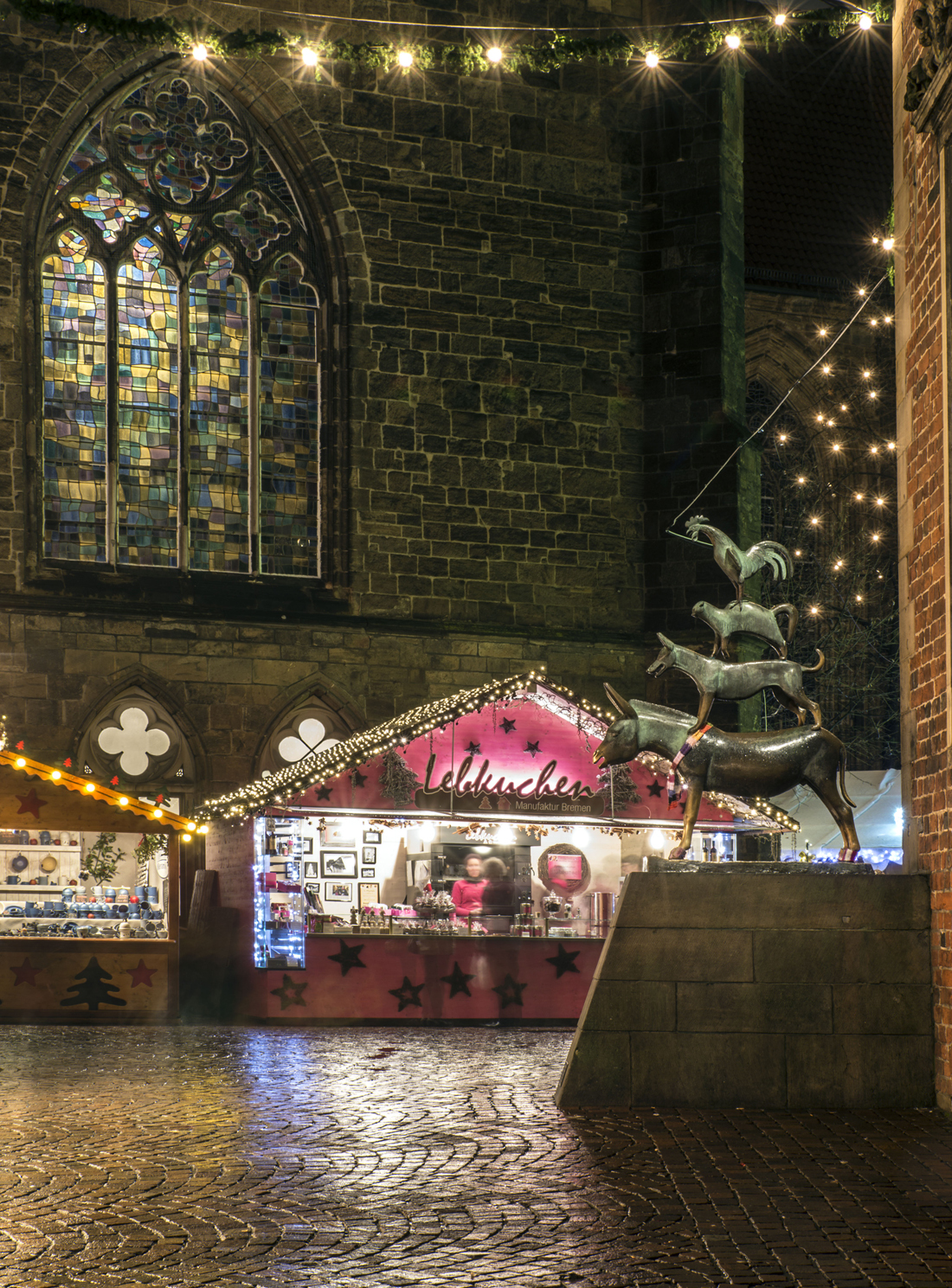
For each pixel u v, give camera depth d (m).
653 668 12.09
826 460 35.62
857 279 35.84
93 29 22.95
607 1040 10.98
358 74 25.31
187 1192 7.84
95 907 19.83
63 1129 9.91
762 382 35.91
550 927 20.56
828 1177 8.22
